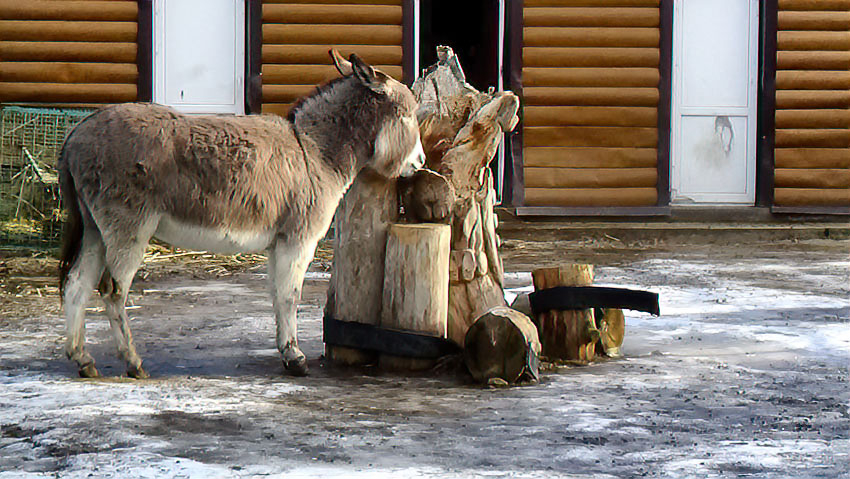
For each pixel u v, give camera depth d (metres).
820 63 14.90
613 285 10.04
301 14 14.09
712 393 5.67
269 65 14.09
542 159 14.51
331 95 6.15
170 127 5.67
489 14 18.12
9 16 13.77
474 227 6.61
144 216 5.63
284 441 4.57
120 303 5.79
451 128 6.71
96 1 13.83
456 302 6.60
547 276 6.62
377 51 14.23
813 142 14.95
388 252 6.29
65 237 5.85
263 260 11.80
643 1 14.52
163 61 14.00
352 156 6.10
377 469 4.16
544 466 4.24
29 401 5.21
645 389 5.77
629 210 14.52
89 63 13.88
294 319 6.09
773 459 4.36
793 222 14.97
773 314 8.47
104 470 4.09
